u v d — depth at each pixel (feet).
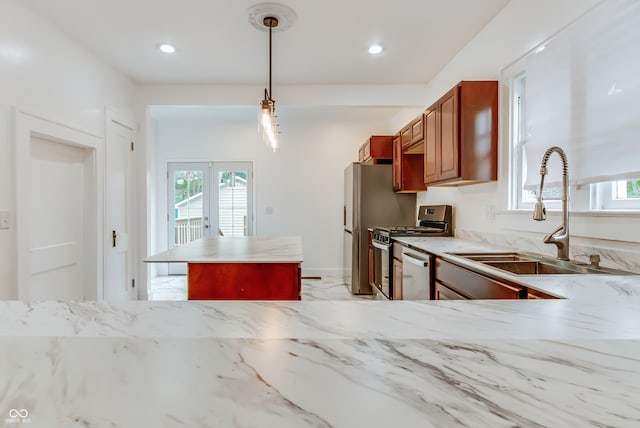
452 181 8.66
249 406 1.49
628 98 4.86
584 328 2.10
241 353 1.71
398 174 13.79
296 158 18.70
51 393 1.58
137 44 9.75
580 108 5.77
